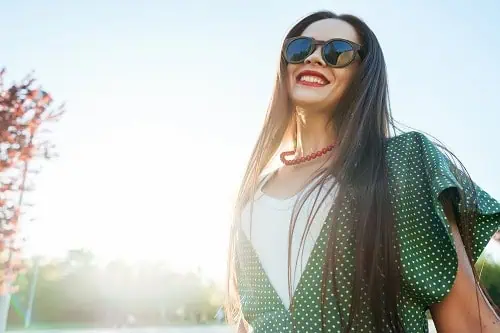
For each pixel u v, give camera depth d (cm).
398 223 125
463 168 135
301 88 161
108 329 3456
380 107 155
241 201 162
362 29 165
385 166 133
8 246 815
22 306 4678
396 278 120
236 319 174
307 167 158
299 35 173
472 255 121
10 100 808
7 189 811
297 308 127
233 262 163
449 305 120
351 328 120
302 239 133
